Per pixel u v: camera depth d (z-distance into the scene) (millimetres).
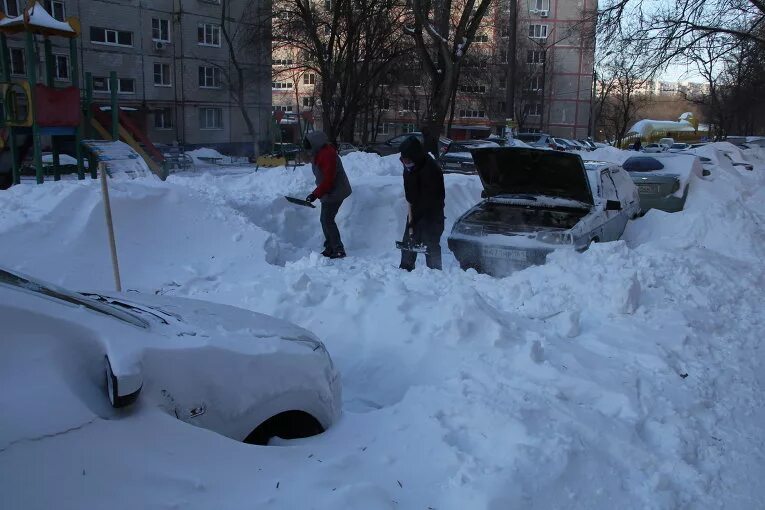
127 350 2479
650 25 16625
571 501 2955
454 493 2781
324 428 3381
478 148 8625
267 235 8359
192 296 6230
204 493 2371
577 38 19250
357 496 2562
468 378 4250
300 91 63719
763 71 20125
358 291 5422
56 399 2215
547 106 66062
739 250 8547
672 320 5562
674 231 9234
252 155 41125
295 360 3209
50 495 2025
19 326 2289
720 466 3539
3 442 2021
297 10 31953
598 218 8469
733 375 4742
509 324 5109
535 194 8977
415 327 4988
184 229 7941
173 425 2514
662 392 4270
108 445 2260
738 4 16094
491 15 50062
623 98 56406
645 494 3154
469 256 8203
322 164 8531
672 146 30641
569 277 6371
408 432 3301
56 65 33906
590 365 4559
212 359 2861
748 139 38469
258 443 3174
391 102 55062
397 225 10336
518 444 3193
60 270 6594
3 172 14453
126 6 36531
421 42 20094
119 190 7805
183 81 39812
